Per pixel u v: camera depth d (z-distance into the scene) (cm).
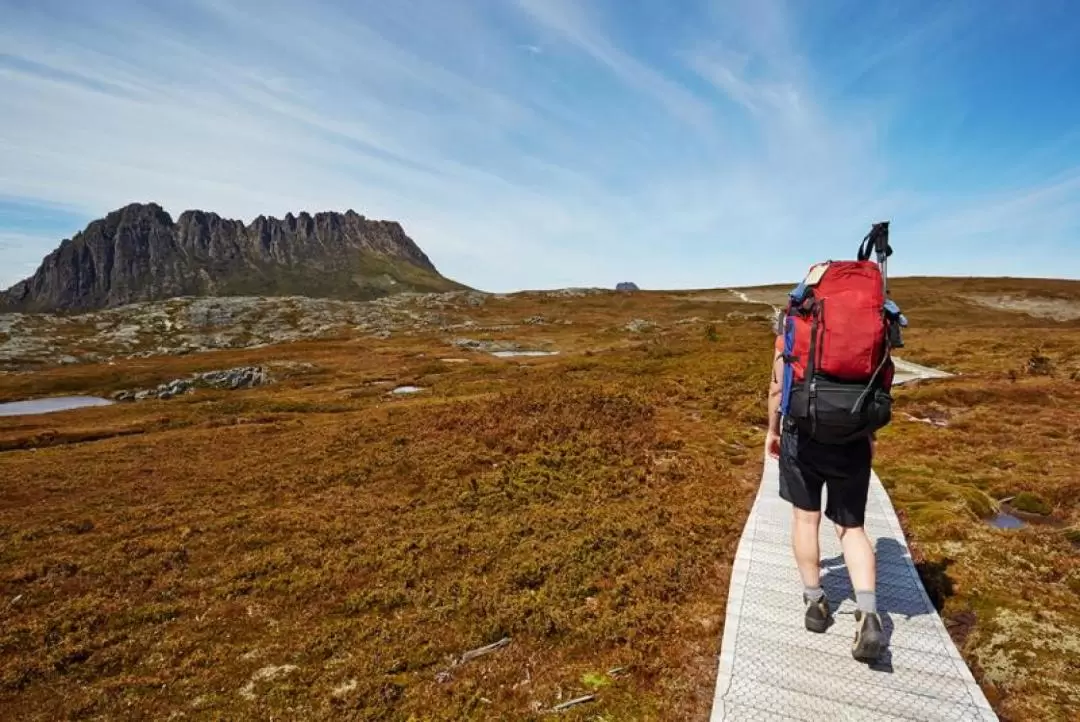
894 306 475
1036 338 4628
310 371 6341
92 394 6331
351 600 921
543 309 13638
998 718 486
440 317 12588
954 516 943
